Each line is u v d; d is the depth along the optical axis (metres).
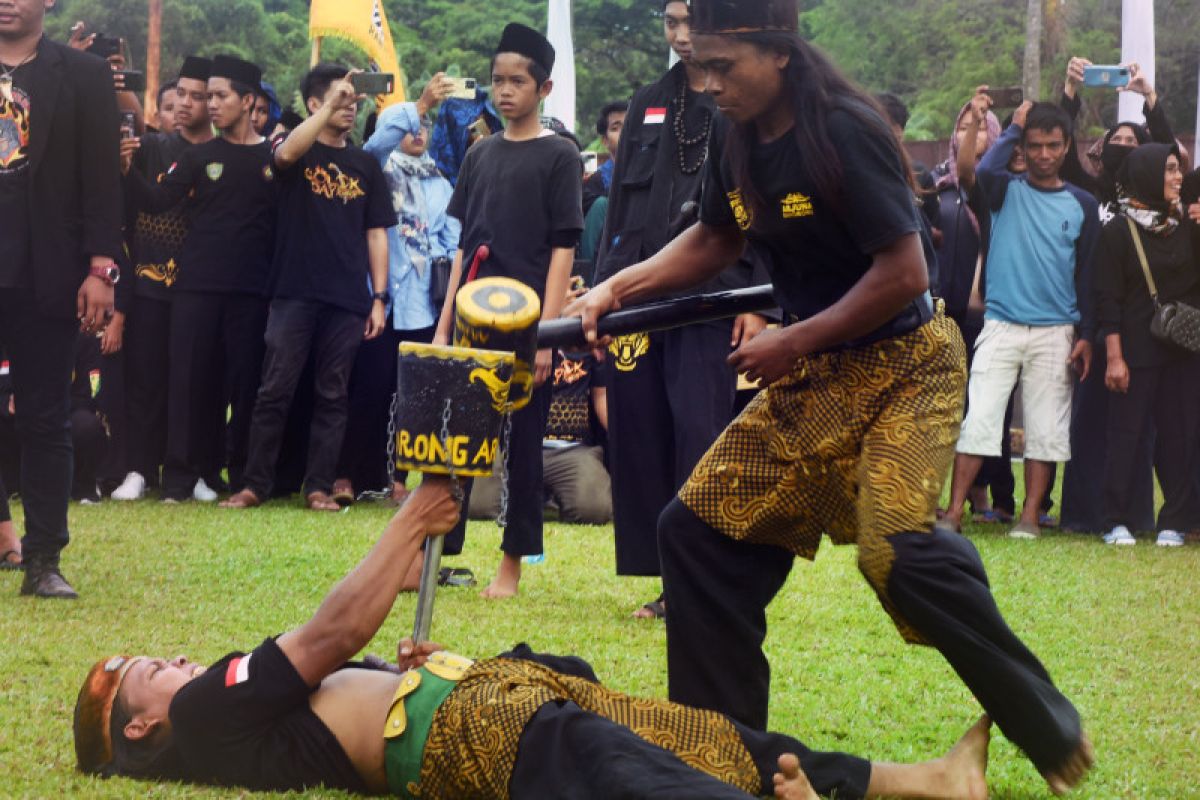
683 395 6.75
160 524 9.34
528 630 6.50
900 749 4.87
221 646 6.00
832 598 7.47
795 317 4.49
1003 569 8.58
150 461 11.12
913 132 43.59
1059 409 10.18
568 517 10.46
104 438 10.68
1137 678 5.93
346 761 4.09
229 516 9.84
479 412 3.84
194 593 7.13
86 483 10.51
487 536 9.48
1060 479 14.12
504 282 3.98
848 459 4.24
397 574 4.07
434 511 4.08
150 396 11.05
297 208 10.50
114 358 11.06
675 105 6.82
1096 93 44.28
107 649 5.89
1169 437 10.11
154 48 38.62
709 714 4.05
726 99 4.16
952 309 11.06
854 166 4.04
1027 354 10.18
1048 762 4.07
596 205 12.27
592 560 8.70
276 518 9.80
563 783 3.67
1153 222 10.12
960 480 10.36
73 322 6.97
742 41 4.11
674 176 6.79
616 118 12.82
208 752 4.14
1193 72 44.62
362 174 10.70
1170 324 9.88
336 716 4.10
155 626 6.34
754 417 4.41
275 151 10.47
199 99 10.85
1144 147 10.23
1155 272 10.06
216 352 10.84
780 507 4.35
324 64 11.12
